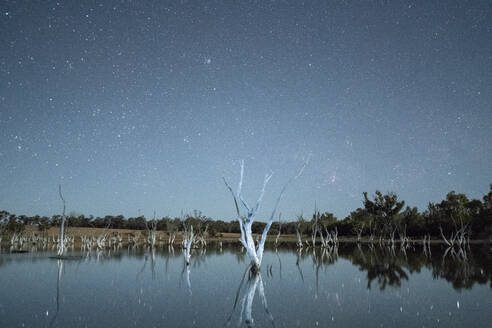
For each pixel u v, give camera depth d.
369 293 17.86
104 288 19.75
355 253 50.03
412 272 26.12
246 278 24.22
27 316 13.05
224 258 42.84
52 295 17.55
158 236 113.81
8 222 81.00
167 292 18.55
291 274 26.38
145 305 15.15
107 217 130.75
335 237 78.75
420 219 89.81
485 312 13.41
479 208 75.94
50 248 63.22
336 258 41.03
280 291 18.78
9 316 13.04
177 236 116.75
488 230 72.00
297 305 15.11
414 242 88.06
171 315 13.27
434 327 11.39
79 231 110.44
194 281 22.72
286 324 11.94
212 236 119.75
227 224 148.75
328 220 113.00
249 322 12.19
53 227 115.56
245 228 30.03
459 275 24.03
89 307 14.69
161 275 25.80
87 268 30.27
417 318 12.62
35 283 21.58
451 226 79.00
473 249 55.50
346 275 25.22
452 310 13.82
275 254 49.78
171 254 49.53
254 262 28.56
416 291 18.19
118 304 15.33
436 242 85.19
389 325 11.72
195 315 13.25
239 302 15.84
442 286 19.64
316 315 13.22
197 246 74.75
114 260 38.72
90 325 11.77
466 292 17.72
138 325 11.80
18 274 25.97
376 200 91.94
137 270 28.98
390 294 17.52
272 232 128.75
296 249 63.88
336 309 14.24
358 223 101.19
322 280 22.91
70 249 62.03
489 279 22.05
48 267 30.84
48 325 11.77
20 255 45.31
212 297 17.06
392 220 89.88
